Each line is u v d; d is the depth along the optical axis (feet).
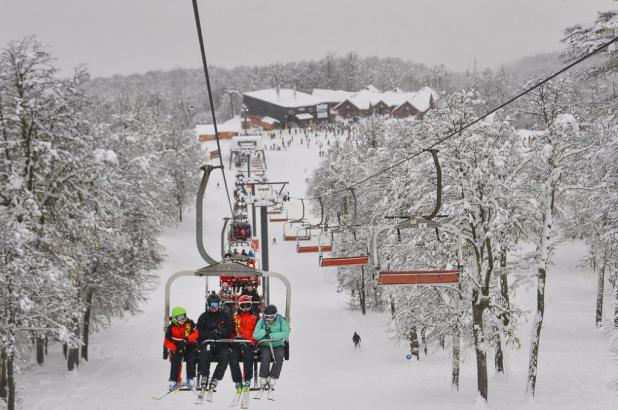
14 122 93.81
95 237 111.75
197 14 28.48
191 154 365.40
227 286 61.87
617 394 92.84
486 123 93.25
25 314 82.84
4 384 92.58
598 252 131.54
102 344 158.92
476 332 90.17
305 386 107.65
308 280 235.40
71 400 102.22
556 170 92.17
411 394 99.55
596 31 64.54
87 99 101.50
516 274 100.83
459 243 48.91
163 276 225.56
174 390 38.70
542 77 95.25
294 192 389.80
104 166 107.45
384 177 152.05
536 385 102.89
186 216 332.80
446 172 91.66
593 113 86.79
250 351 38.37
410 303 108.17
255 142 456.04
